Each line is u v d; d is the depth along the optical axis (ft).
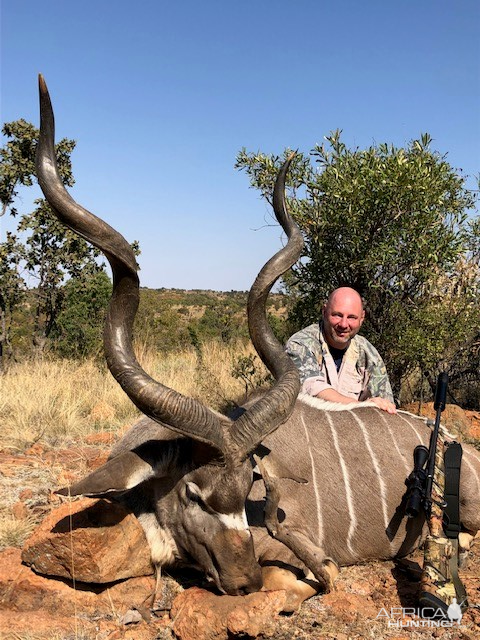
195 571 5.51
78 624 4.97
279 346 5.62
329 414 6.48
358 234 10.27
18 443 9.20
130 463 4.91
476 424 10.83
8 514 6.64
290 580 5.38
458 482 5.93
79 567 5.10
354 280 10.69
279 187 6.09
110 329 4.79
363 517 6.15
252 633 4.76
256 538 5.54
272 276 5.63
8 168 15.67
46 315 17.13
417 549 6.60
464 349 11.87
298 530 5.81
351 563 6.30
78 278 17.08
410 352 10.27
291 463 5.96
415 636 5.05
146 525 5.36
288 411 4.98
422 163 10.08
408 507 5.73
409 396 12.46
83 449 9.16
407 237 10.21
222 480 4.78
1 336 16.14
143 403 4.66
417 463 6.07
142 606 5.26
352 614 5.32
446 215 10.59
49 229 16.42
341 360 7.65
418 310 10.58
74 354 17.58
